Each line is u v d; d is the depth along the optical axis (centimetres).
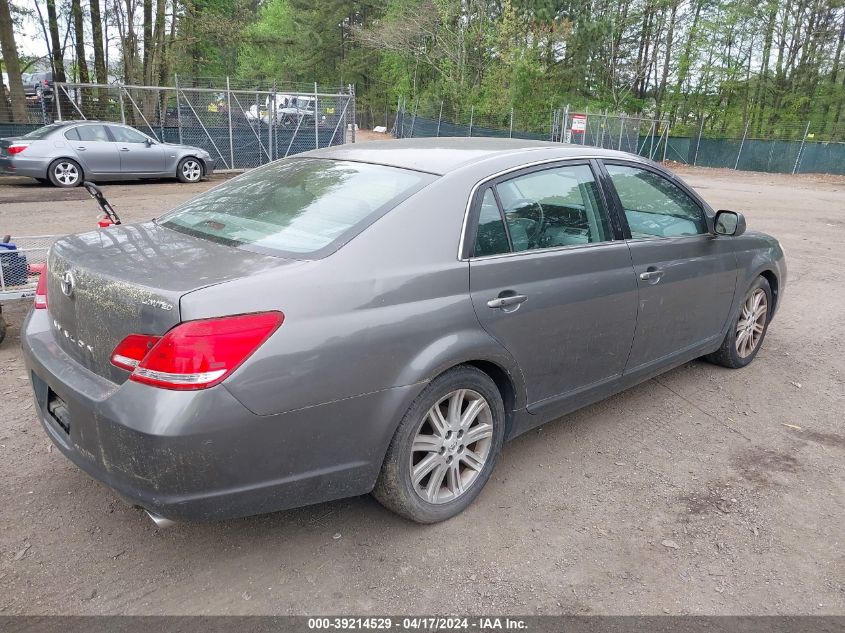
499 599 257
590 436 396
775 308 536
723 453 381
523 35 3828
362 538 291
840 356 556
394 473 277
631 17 4244
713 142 3366
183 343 221
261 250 268
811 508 329
